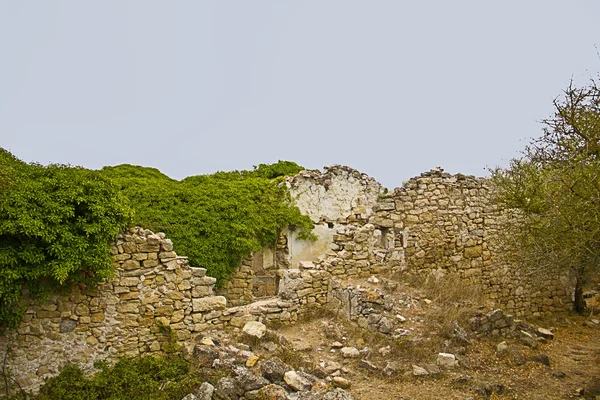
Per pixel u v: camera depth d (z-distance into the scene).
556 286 15.50
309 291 11.40
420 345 9.42
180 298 8.91
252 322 9.34
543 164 9.98
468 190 15.70
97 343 8.15
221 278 13.50
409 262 14.66
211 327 9.24
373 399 7.47
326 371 8.36
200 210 13.85
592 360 10.04
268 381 7.30
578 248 7.76
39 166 7.92
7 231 6.82
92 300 8.15
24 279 7.37
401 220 15.12
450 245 15.22
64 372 7.78
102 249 7.72
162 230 13.07
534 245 9.59
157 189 13.97
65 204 7.38
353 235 12.73
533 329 11.52
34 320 7.70
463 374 8.46
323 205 16.28
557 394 7.96
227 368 7.71
